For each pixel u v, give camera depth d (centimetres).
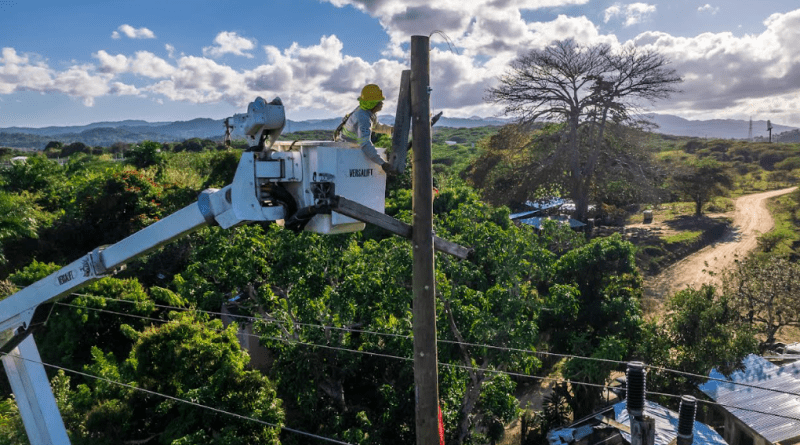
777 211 7106
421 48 637
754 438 1923
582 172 6275
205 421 1473
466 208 3033
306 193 599
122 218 3144
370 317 1983
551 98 6272
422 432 691
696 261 5134
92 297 2089
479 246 2152
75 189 3731
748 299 3170
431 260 662
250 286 2073
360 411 1867
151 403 1608
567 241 4075
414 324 677
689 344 2528
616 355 2284
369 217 611
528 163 6481
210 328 1809
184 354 1605
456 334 1827
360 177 611
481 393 1948
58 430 807
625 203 7462
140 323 2184
